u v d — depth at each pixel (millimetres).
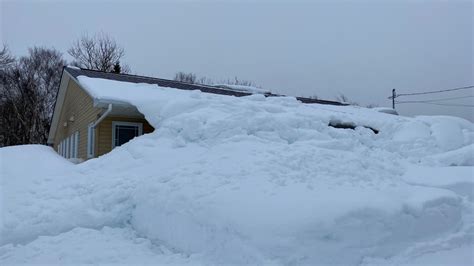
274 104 12703
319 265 5117
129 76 17000
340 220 5504
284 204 5707
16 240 6758
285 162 7453
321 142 9398
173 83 17250
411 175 8922
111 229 7238
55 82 34656
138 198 7535
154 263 5586
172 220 6520
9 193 8203
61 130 18984
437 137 12578
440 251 6176
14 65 33750
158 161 8766
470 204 7684
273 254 5023
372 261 5477
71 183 8633
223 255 5453
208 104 10844
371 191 6734
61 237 6750
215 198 6207
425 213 6488
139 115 12445
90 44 38812
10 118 31594
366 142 11570
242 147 8367
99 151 11930
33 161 10891
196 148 9070
